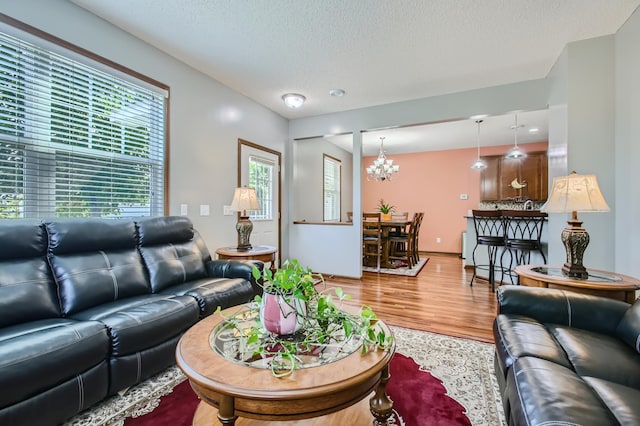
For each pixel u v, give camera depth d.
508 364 1.24
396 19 2.34
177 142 2.93
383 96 3.91
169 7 2.20
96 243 2.02
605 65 2.59
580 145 2.66
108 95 2.38
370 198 8.12
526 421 0.85
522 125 5.20
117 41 2.42
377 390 1.23
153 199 2.72
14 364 1.13
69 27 2.12
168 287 2.28
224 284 2.28
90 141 2.26
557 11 2.25
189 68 3.07
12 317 1.50
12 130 1.87
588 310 1.54
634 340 1.28
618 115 2.52
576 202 1.92
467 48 2.76
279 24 2.40
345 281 4.33
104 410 1.48
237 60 2.97
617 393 0.96
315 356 1.16
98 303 1.85
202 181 3.21
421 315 2.92
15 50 1.87
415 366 1.95
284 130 4.77
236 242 3.67
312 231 4.75
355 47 2.75
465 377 1.82
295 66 3.10
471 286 4.05
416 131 5.59
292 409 0.94
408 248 5.38
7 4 1.82
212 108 3.35
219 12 2.26
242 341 1.27
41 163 2.01
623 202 2.46
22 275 1.63
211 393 0.99
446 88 3.65
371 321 1.38
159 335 1.69
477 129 5.47
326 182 6.54
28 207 1.95
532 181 6.22
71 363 1.31
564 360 1.19
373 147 7.02
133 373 1.58
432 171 7.49
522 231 3.89
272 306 1.31
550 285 1.95
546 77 3.33
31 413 1.18
